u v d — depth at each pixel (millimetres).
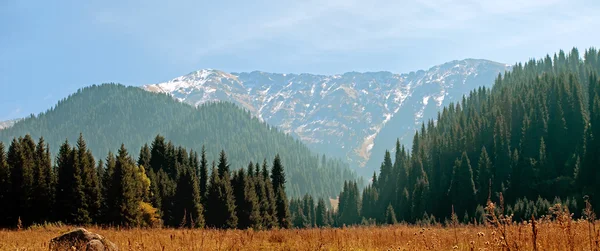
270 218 88562
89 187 62188
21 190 57750
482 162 124312
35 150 74625
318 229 23594
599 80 138750
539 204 80438
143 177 73875
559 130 127000
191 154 112000
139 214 62062
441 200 121312
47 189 60562
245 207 82375
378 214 145375
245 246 15477
